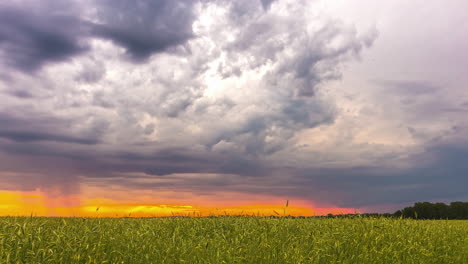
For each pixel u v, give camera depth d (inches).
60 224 321.4
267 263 231.0
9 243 224.4
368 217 417.1
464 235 379.2
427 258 287.0
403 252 287.4
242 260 229.8
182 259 226.2
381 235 316.2
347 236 303.9
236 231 317.1
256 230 317.1
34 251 218.7
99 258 222.2
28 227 260.4
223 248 250.5
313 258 245.4
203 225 359.6
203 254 239.9
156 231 312.8
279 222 363.6
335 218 414.3
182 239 289.6
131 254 234.5
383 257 268.5
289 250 252.5
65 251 221.5
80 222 343.3
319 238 291.9
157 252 240.5
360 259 257.6
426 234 350.0
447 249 311.3
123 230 316.5
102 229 296.7
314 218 414.9
